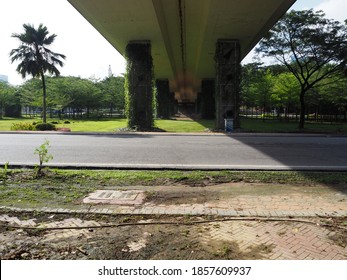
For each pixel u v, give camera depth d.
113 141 14.70
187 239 3.69
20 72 29.06
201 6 16.69
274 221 4.26
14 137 16.56
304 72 29.27
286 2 15.15
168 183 6.53
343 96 33.19
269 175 7.20
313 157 10.22
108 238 3.71
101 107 59.81
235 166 8.37
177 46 26.09
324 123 35.69
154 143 14.02
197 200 5.30
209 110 44.28
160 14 17.12
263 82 36.06
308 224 4.16
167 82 44.50
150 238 3.72
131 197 5.44
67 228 4.00
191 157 10.08
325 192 5.83
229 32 19.84
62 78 54.62
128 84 21.75
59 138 16.08
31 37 28.09
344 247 3.51
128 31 19.39
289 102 36.56
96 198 5.34
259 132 20.94
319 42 22.47
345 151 11.76
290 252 3.38
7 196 5.39
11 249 3.43
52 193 5.62
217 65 21.67
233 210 4.69
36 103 42.22
